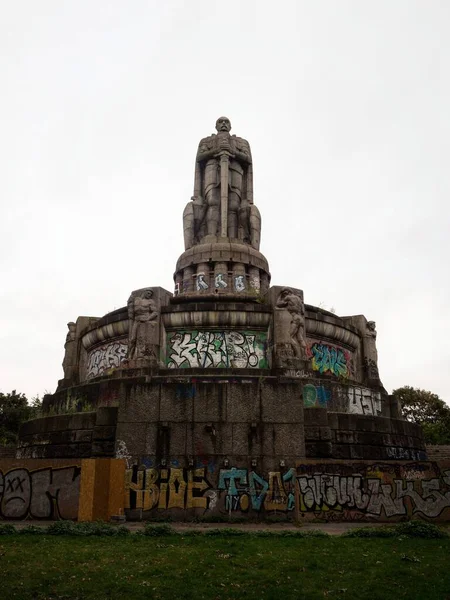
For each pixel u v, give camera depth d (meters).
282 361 21.44
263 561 10.33
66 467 15.80
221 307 22.50
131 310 22.34
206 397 17.17
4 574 9.32
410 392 67.69
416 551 11.27
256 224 31.94
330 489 15.96
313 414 18.30
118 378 21.03
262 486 16.23
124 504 16.06
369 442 19.98
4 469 16.02
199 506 16.08
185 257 30.02
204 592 8.55
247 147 33.75
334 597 8.38
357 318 27.41
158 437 16.88
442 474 16.11
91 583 8.91
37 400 53.31
